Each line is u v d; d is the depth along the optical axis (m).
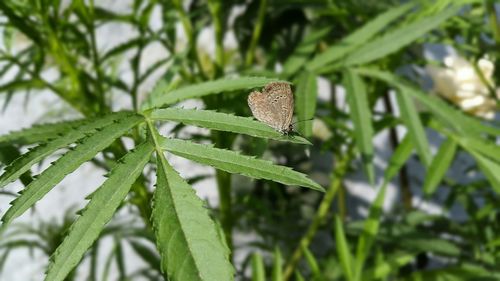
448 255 0.43
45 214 0.54
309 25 0.44
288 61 0.33
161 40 0.36
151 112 0.19
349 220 0.54
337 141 0.37
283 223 0.51
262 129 0.18
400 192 0.58
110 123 0.18
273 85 0.19
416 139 0.30
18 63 0.32
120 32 0.59
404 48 0.35
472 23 0.36
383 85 0.35
